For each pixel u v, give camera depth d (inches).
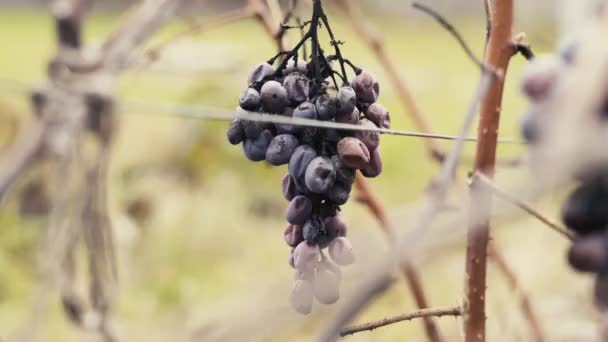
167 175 129.3
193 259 121.6
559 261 91.7
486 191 45.1
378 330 88.4
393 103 171.0
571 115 39.3
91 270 78.2
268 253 123.1
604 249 44.6
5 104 108.0
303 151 49.0
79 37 77.5
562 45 44.1
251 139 49.9
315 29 49.8
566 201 44.9
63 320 95.1
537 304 84.4
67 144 73.7
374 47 77.8
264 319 42.4
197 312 93.7
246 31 212.1
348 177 49.3
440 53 235.0
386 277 41.9
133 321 100.2
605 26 40.2
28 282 110.4
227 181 133.6
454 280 94.3
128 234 107.7
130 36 74.6
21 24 327.6
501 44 52.2
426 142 73.5
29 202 86.4
